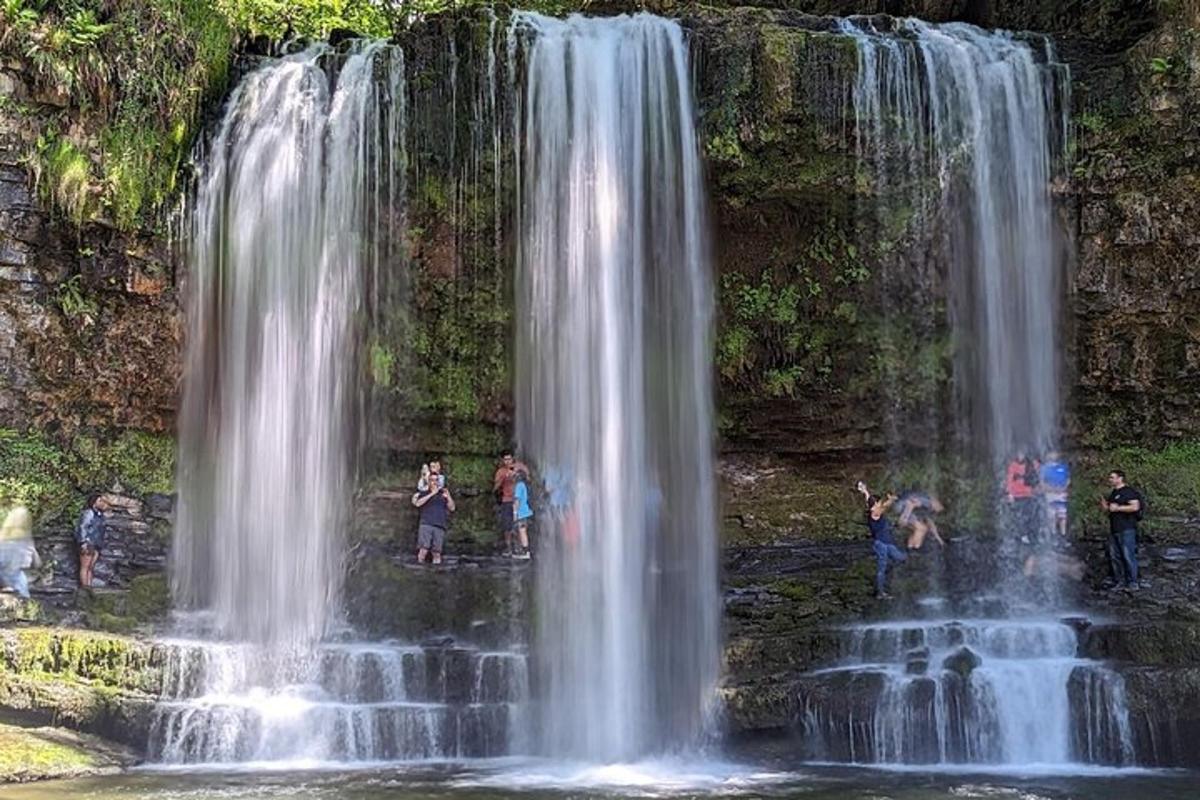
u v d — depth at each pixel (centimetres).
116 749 1184
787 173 1578
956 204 1645
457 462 1750
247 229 1623
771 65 1520
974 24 2034
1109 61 1689
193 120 1641
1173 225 1630
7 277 1531
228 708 1214
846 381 1759
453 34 1608
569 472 1541
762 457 1841
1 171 1495
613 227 1560
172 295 1608
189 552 1602
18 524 1538
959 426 1730
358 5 2256
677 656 1421
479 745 1262
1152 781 1097
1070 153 1642
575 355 1562
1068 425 1742
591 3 2047
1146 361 1725
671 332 1560
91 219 1533
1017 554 1661
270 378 1603
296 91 1656
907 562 1664
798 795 1017
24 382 1597
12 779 1061
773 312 1719
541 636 1475
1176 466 1756
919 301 1705
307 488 1605
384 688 1296
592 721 1344
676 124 1556
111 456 1653
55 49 1485
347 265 1634
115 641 1274
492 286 1644
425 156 1612
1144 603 1484
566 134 1577
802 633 1381
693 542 1542
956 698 1223
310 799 982
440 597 1541
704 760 1243
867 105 1565
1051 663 1257
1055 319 1688
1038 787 1060
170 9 1611
